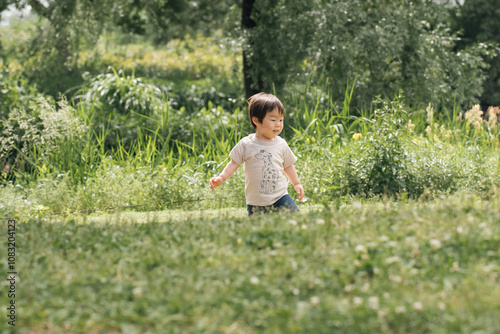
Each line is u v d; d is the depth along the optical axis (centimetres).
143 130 1346
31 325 269
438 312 262
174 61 2850
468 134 1030
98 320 264
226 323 258
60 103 972
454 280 295
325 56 1227
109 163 893
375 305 266
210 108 1588
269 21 1436
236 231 392
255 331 255
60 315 267
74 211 733
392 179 719
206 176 860
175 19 2136
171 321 262
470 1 2148
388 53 1262
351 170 753
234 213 630
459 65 1417
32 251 358
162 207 744
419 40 1353
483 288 280
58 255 353
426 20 1407
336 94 1284
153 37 3133
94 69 2262
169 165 895
